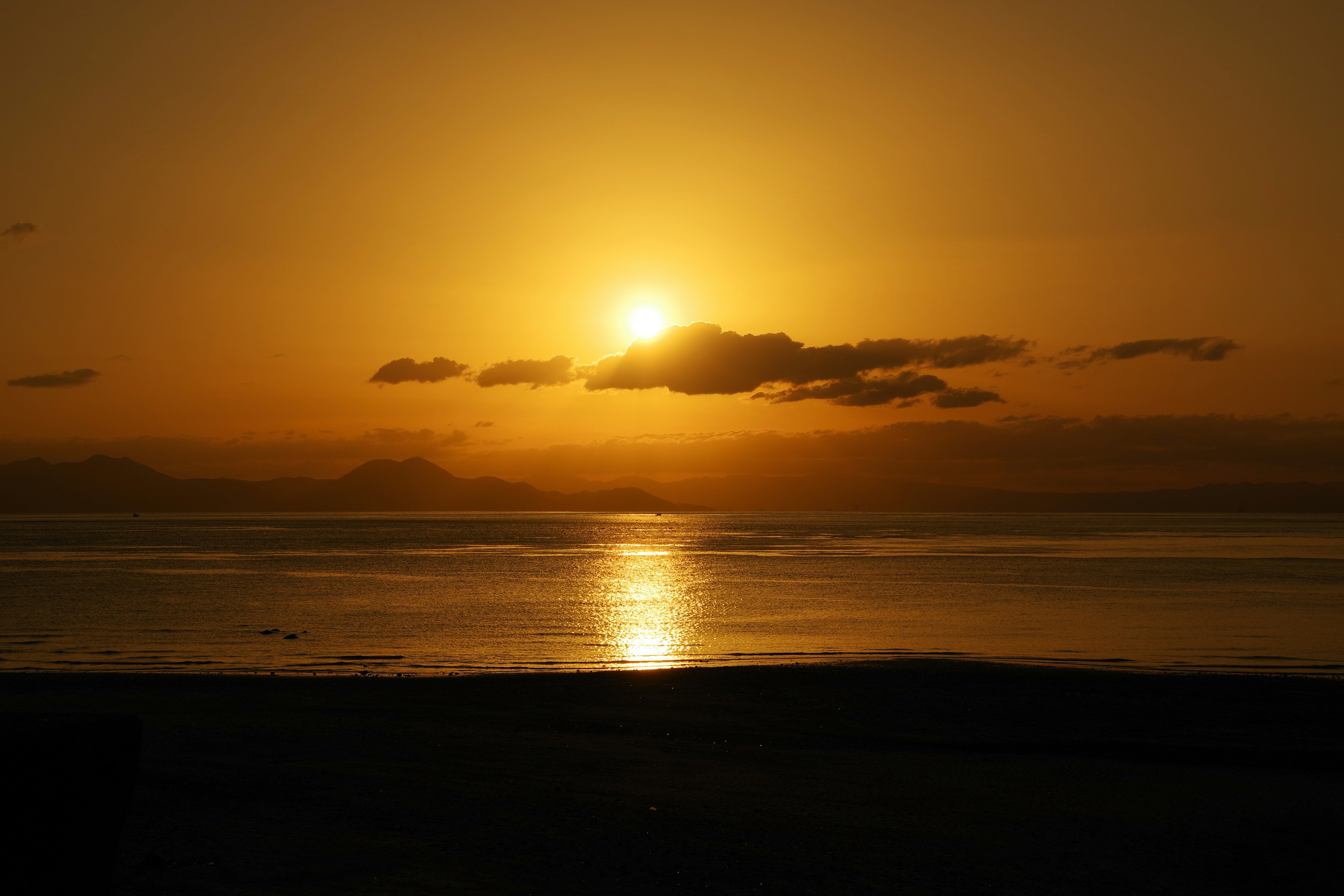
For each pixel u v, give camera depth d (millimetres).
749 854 12328
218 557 122000
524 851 12000
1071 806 15562
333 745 18875
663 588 77125
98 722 6699
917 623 52562
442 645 43000
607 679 28953
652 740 20562
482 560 119625
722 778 16984
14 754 6094
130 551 138125
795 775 17391
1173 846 13477
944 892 11219
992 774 17859
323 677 30297
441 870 11039
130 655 38656
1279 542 180375
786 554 138625
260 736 19641
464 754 18375
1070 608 59969
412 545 166250
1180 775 18047
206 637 44844
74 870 6477
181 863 10875
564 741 20125
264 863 11008
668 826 13547
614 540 196875
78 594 68000
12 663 36094
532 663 37469
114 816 6777
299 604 62219
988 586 78500
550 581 84812
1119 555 132250
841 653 40781
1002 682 28281
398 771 16641
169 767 16453
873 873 11805
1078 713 24266
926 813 14938
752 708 24766
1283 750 20703
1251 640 45156
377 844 12039
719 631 48906
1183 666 37250
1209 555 132875
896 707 25016
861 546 169625
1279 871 12594
